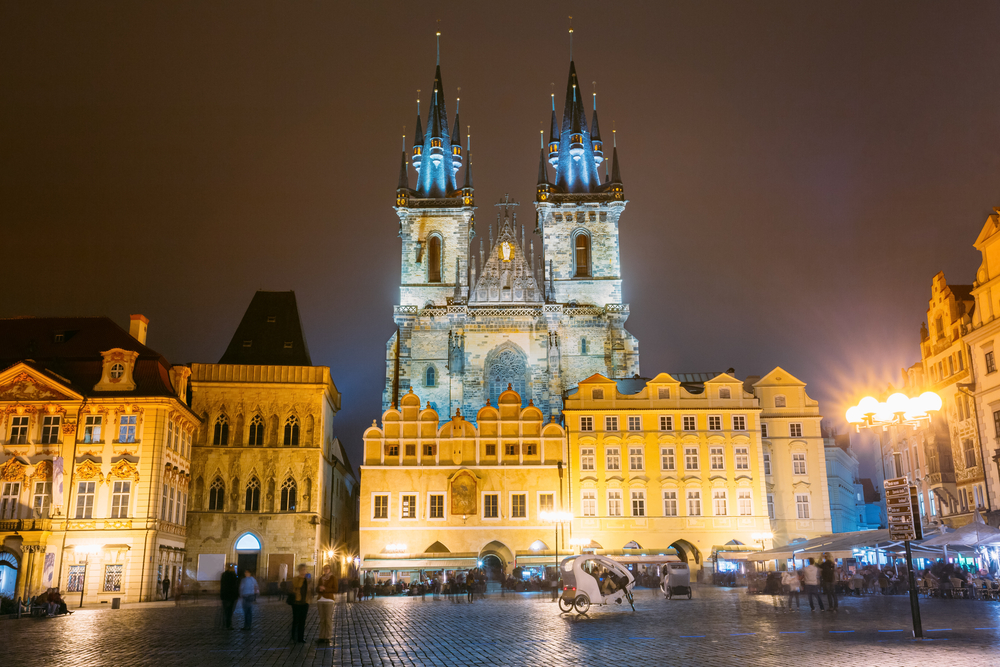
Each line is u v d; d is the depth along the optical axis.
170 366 78.81
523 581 75.19
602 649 26.95
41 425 71.44
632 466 87.00
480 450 86.25
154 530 69.88
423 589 72.94
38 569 66.81
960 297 76.69
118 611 54.25
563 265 122.12
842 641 27.64
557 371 111.56
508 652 26.64
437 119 133.12
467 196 123.62
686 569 56.00
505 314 113.94
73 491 70.12
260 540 81.06
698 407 88.56
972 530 49.75
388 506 84.25
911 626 32.28
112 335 79.12
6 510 69.56
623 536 85.25
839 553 63.41
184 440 79.25
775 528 87.81
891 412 33.00
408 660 25.20
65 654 27.75
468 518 84.12
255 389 84.56
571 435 87.50
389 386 113.12
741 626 33.78
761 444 88.25
